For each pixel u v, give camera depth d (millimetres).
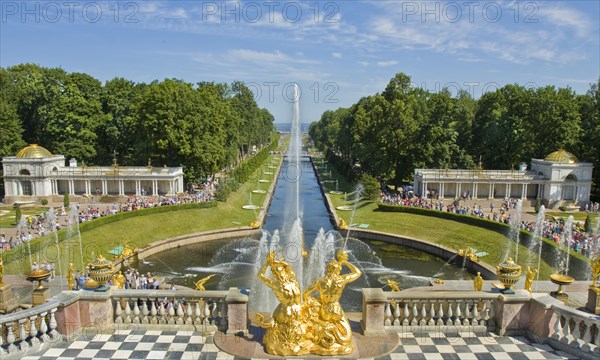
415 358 18109
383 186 113250
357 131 127688
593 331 18094
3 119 99375
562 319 19094
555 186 94000
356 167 139875
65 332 19297
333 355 17938
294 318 18031
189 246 69625
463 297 20234
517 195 100500
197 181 107062
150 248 64375
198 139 97938
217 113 107062
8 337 17844
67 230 59750
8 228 67438
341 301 46219
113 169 95125
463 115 111000
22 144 102438
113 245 62500
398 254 66500
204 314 20344
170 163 100438
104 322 20062
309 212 95938
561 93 102625
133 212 73188
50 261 52750
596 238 60312
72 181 94312
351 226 79062
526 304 20047
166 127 92188
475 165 106312
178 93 94812
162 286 45406
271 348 18125
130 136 105875
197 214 81438
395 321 20438
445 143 103375
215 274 55719
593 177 99438
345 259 18781
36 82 108688
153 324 20438
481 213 78438
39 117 108875
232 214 85938
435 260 63750
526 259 56875
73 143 105562
